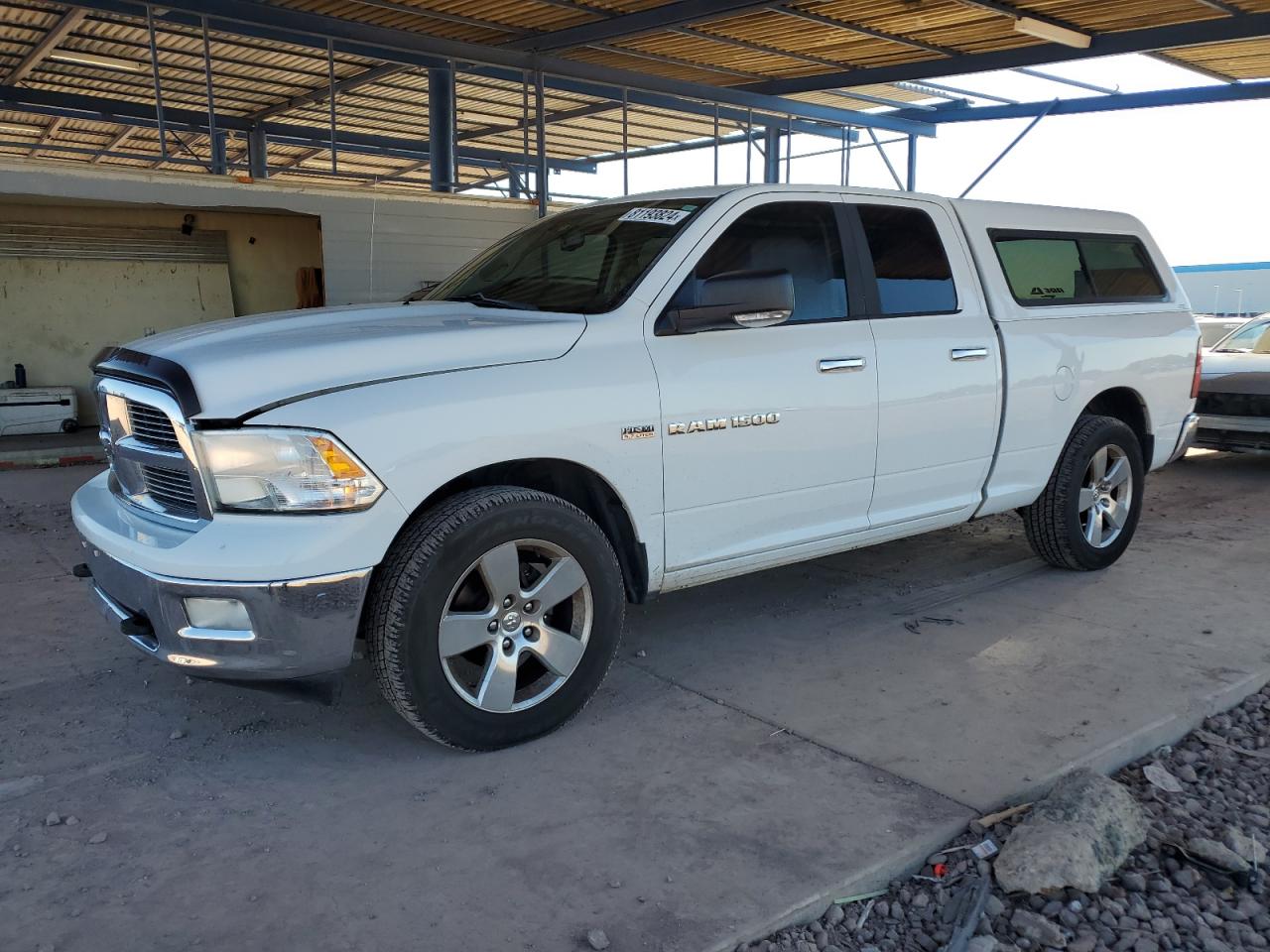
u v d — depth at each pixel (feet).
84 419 38.17
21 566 19.08
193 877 9.05
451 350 11.09
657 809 10.18
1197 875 9.42
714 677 13.65
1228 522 22.89
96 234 37.63
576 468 11.91
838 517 14.39
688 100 52.75
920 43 40.37
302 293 41.50
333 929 8.30
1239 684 13.21
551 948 8.07
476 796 10.48
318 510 9.98
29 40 42.80
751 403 12.94
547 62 42.52
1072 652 14.46
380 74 48.14
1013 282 16.74
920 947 8.44
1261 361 28.50
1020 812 10.19
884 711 12.50
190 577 9.95
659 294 12.62
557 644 11.64
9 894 8.78
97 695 13.15
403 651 10.48
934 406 15.02
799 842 9.55
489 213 42.16
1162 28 36.99
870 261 14.83
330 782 10.83
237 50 44.57
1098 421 17.92
